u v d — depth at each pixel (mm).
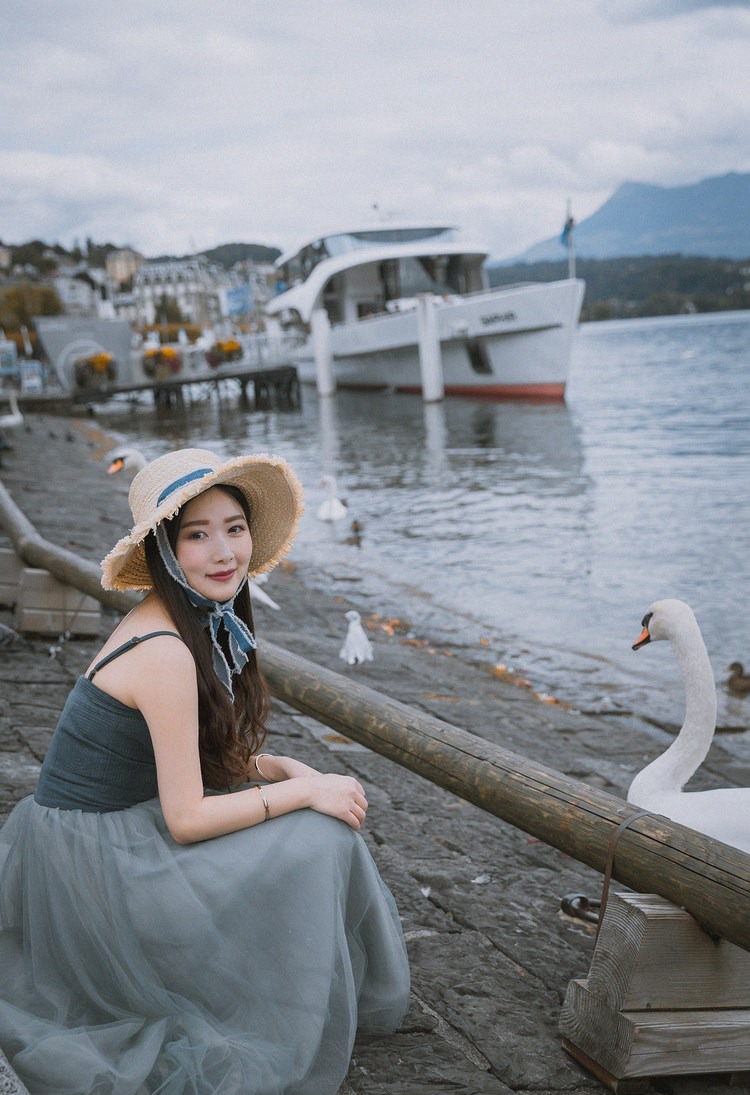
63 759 1926
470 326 32125
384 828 3564
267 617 7609
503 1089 2016
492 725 5402
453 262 36875
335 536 12367
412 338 33562
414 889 3064
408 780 4215
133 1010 1852
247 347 50594
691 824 2932
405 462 19719
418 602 9062
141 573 1988
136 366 41500
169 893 1816
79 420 35375
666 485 14984
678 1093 2041
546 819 2207
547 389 31719
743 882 1831
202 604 1945
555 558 10656
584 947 2787
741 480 14984
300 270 40781
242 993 1845
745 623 8125
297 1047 1815
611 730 5754
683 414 25984
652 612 3480
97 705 1884
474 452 20656
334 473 18703
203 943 1820
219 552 1899
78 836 1861
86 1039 1752
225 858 1854
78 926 1861
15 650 5309
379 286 37875
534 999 2434
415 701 5641
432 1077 2031
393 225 37375
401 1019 2184
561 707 6258
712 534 11344
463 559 10820
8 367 49469
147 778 1926
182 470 1917
